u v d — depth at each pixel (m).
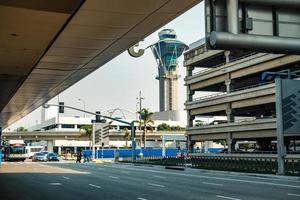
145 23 14.37
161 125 149.12
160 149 98.50
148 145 127.69
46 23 14.20
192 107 73.00
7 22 14.07
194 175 33.50
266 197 17.56
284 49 7.89
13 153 75.25
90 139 115.38
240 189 21.20
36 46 17.41
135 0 12.02
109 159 82.69
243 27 7.75
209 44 7.44
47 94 33.72
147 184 24.33
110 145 128.12
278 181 27.08
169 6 12.52
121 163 62.28
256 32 7.88
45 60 20.42
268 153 54.84
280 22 8.11
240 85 74.56
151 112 107.69
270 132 54.69
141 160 63.94
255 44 7.58
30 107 44.09
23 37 15.95
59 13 13.14
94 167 48.12
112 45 17.50
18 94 33.47
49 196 17.92
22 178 29.17
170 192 19.64
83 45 17.44
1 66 21.91
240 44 7.46
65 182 25.75
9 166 50.38
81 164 58.56
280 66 54.78
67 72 23.80
